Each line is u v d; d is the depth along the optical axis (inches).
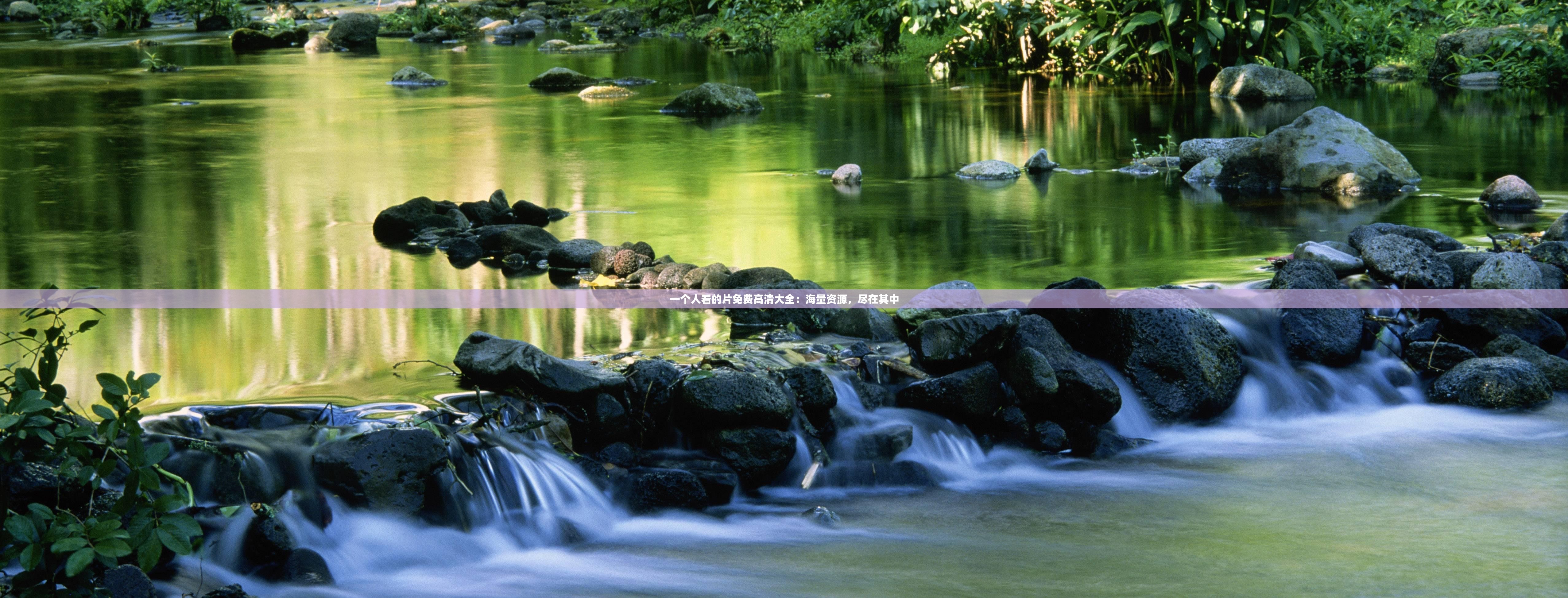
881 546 182.2
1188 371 232.7
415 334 225.9
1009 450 220.5
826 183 392.2
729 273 257.3
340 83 685.9
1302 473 211.2
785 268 277.7
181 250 291.1
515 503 184.4
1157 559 176.6
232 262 280.2
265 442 174.7
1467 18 756.6
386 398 191.2
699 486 193.5
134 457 136.2
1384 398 246.1
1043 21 740.0
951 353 220.2
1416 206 350.6
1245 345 248.1
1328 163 376.2
